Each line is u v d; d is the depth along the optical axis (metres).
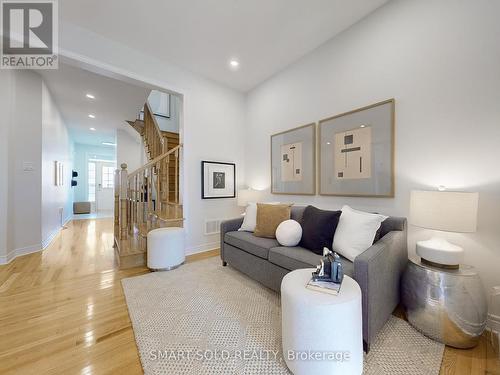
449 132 1.82
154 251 2.68
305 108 3.05
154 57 3.06
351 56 2.51
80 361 1.30
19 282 2.34
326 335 1.11
